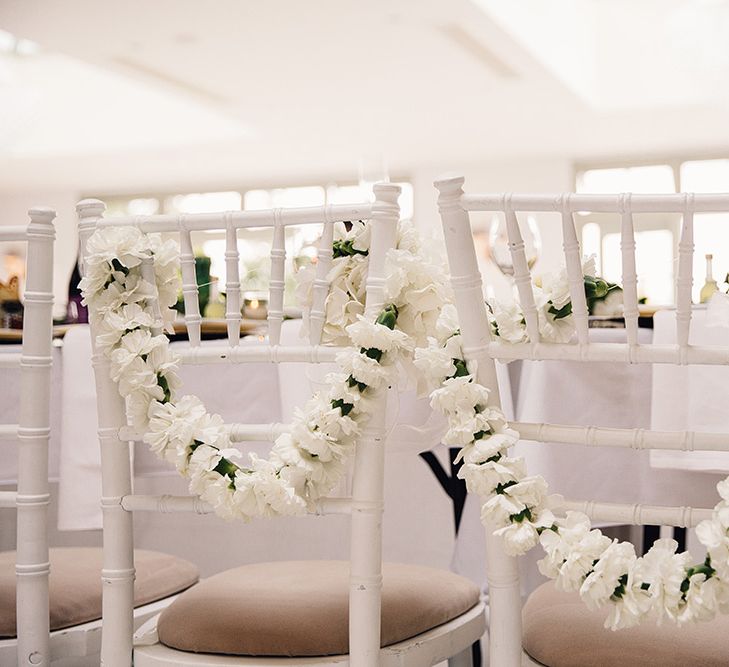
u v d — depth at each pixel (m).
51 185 13.48
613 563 0.93
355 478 1.09
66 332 1.66
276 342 1.15
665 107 9.40
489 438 1.01
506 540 0.98
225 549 2.16
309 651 1.15
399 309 1.10
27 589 1.27
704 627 1.11
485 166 12.06
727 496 0.92
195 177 12.96
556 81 8.58
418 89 8.93
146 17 7.07
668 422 1.40
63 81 10.89
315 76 8.58
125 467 1.20
